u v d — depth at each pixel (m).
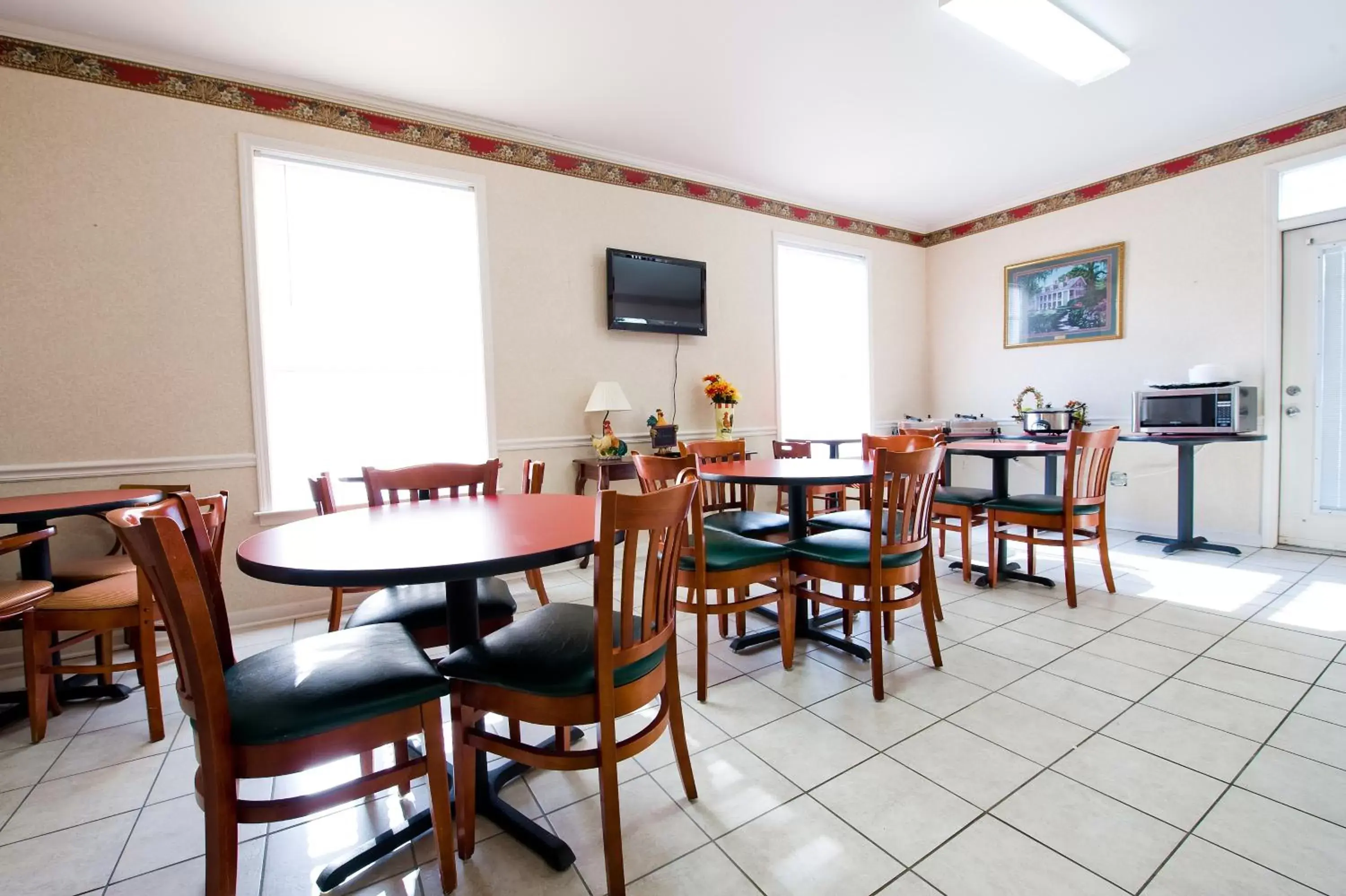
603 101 3.31
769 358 4.82
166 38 2.65
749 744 1.81
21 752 1.85
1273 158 3.73
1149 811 1.46
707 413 4.50
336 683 1.16
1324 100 3.48
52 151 2.58
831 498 3.66
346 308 3.25
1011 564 3.62
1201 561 3.65
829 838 1.40
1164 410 3.86
